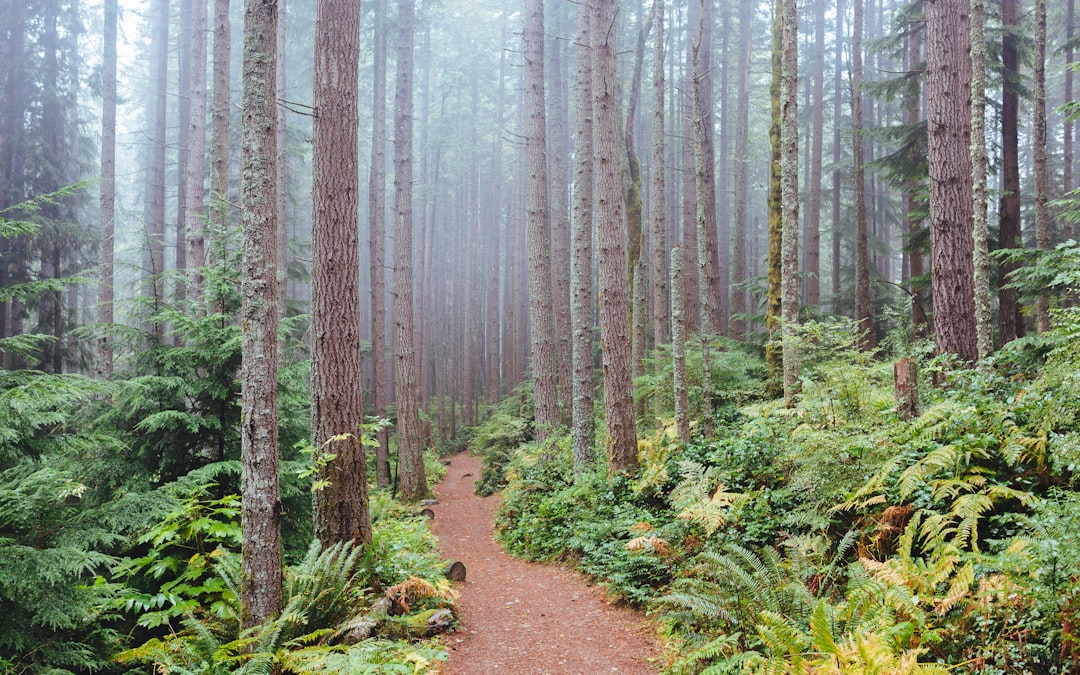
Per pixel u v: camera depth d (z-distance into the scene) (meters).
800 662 4.62
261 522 5.77
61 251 20.50
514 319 36.12
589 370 13.51
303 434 9.09
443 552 12.11
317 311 8.01
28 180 19.89
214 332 8.21
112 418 8.08
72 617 5.05
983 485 6.33
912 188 15.92
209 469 7.27
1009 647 4.38
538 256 16.97
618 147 11.92
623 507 10.18
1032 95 14.39
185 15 28.69
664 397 15.63
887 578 5.20
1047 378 6.82
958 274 10.60
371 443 8.07
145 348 8.69
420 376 32.75
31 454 5.57
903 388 8.22
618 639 7.02
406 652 6.02
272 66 5.99
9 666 4.83
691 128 22.78
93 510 5.91
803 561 6.02
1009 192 13.92
